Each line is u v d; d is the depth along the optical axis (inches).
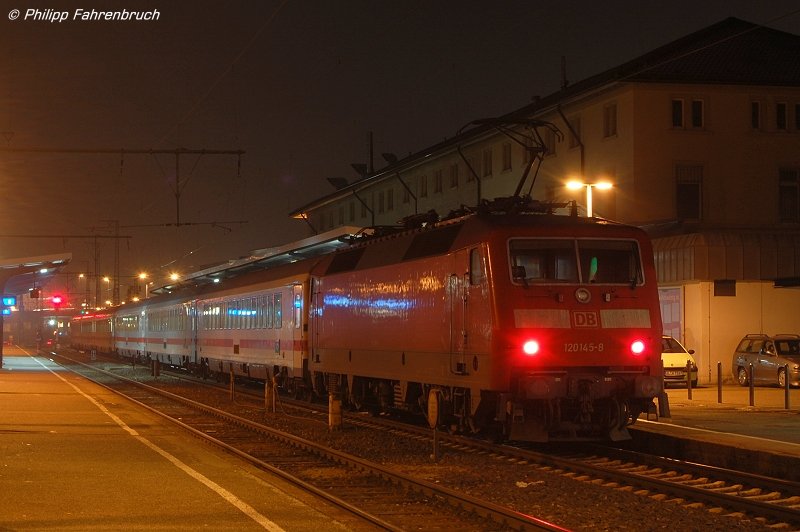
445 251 657.0
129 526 376.8
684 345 1274.6
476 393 605.3
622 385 593.0
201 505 423.5
